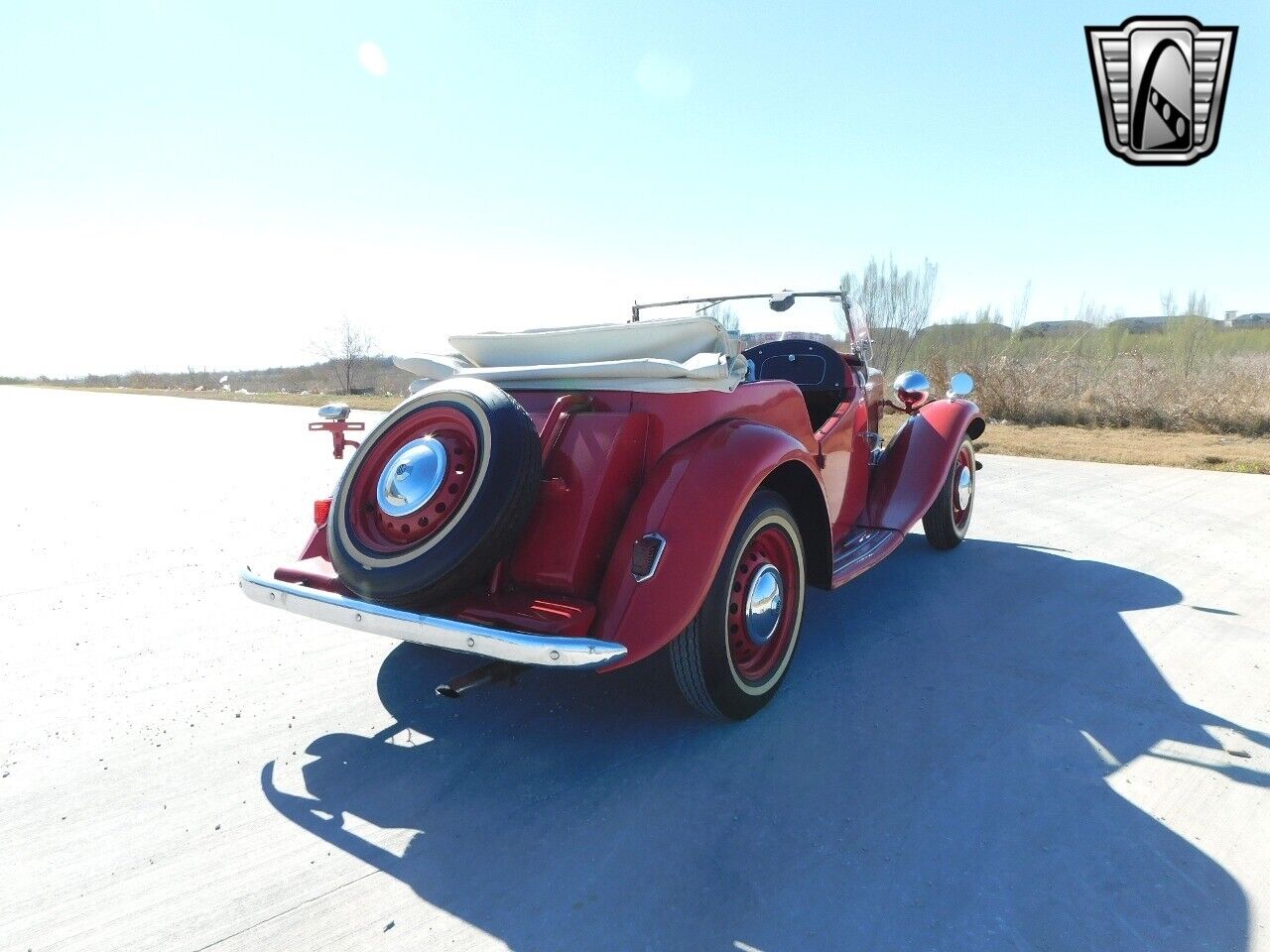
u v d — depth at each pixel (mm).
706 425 2723
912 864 1985
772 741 2623
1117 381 13656
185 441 12484
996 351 16500
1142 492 7176
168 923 1804
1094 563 4770
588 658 2100
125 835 2141
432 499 2338
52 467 9375
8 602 4145
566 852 2057
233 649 3498
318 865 2016
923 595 4172
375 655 3412
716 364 2605
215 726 2770
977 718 2768
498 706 2918
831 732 2678
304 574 2654
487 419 2395
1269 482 7648
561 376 2729
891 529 4051
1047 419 13305
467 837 2127
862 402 4254
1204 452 9719
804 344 4680
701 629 2492
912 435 4469
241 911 1844
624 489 2479
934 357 14648
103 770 2479
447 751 2594
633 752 2572
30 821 2201
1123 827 2129
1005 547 5191
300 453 10781
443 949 1723
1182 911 1807
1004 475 8188
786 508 2861
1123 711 2809
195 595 4277
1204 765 2443
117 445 11906
